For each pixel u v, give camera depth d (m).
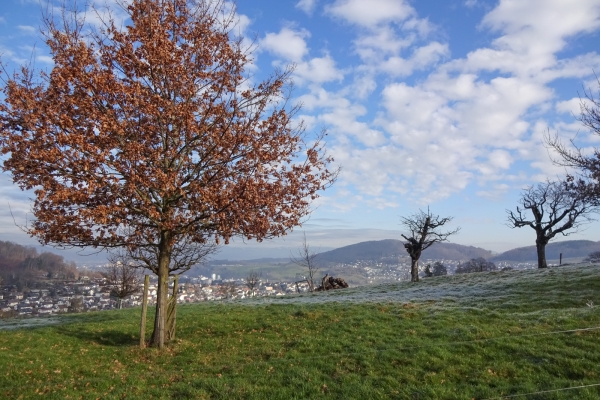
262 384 11.20
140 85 13.54
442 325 17.30
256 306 25.70
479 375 11.64
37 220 14.34
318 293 39.72
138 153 12.62
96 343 16.23
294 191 15.21
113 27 14.70
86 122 12.84
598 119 21.03
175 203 14.42
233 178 14.43
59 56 13.03
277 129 15.68
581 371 11.52
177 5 16.12
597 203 36.22
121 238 15.09
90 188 11.64
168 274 15.94
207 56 15.67
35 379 12.16
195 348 15.17
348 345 14.65
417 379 11.55
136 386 11.19
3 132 12.27
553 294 24.89
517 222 50.66
